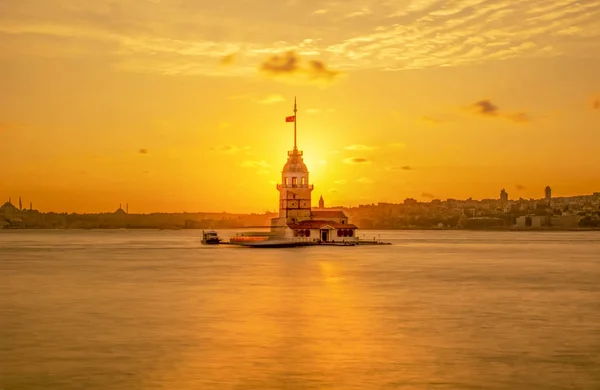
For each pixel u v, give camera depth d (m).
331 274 121.12
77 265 151.88
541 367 48.94
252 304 79.69
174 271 130.00
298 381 45.81
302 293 91.12
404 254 198.12
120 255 199.62
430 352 53.53
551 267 142.50
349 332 61.59
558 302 81.56
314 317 69.94
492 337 59.12
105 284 104.44
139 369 48.78
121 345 56.41
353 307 77.12
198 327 64.19
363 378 46.47
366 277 115.06
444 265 147.00
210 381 45.88
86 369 48.81
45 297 87.56
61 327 64.44
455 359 51.31
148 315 71.44
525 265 148.88
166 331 62.22
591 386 44.50
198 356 52.50
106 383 45.50
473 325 65.00
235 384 45.19
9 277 118.44
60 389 44.19
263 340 58.12
